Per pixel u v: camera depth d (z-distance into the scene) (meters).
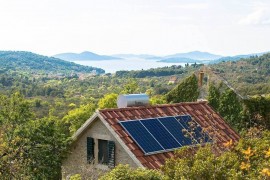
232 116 28.28
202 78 29.81
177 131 21.48
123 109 21.72
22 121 22.84
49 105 112.50
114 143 20.22
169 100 31.41
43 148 21.38
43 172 21.14
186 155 13.30
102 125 20.91
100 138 21.00
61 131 24.45
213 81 29.20
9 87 183.00
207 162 11.86
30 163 20.17
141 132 20.33
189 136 20.80
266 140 14.46
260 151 13.38
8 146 17.30
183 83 30.69
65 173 21.97
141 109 22.42
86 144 21.88
